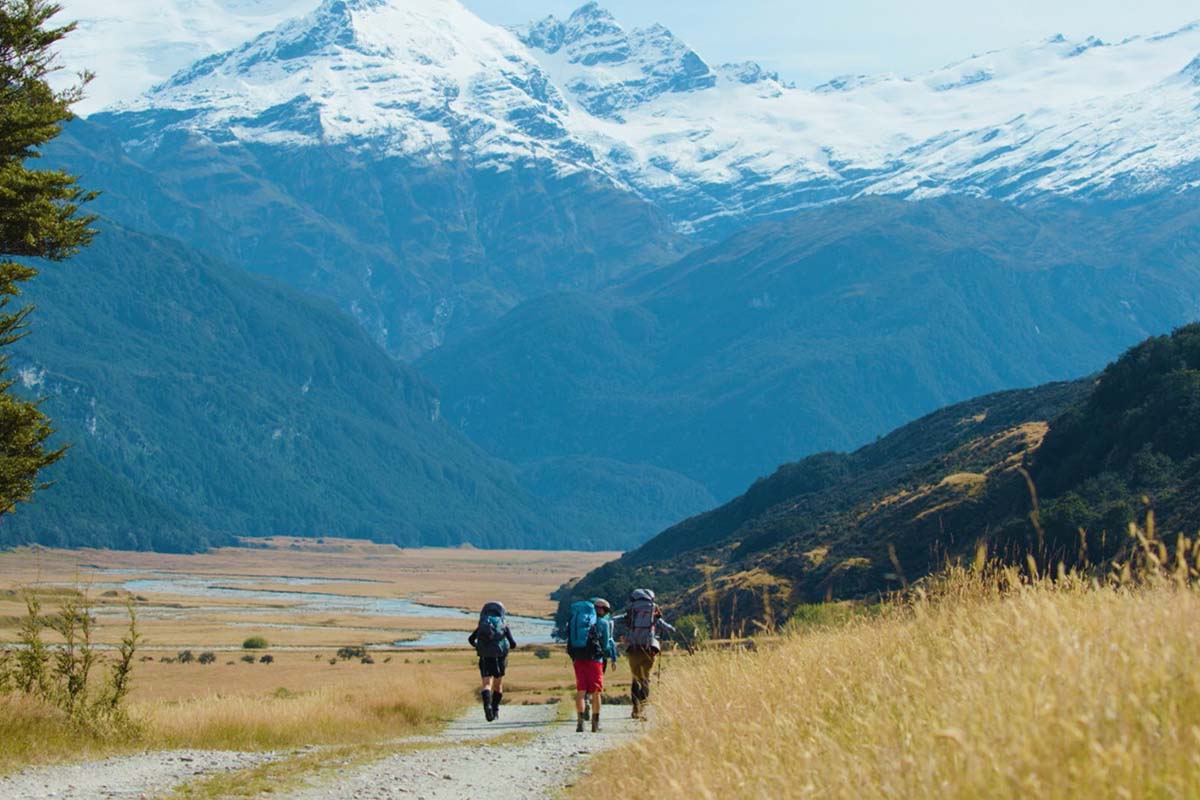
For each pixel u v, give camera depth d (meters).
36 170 43.50
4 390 43.16
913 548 146.38
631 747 25.25
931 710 14.72
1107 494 113.06
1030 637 15.06
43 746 30.58
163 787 25.77
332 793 26.06
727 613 153.50
